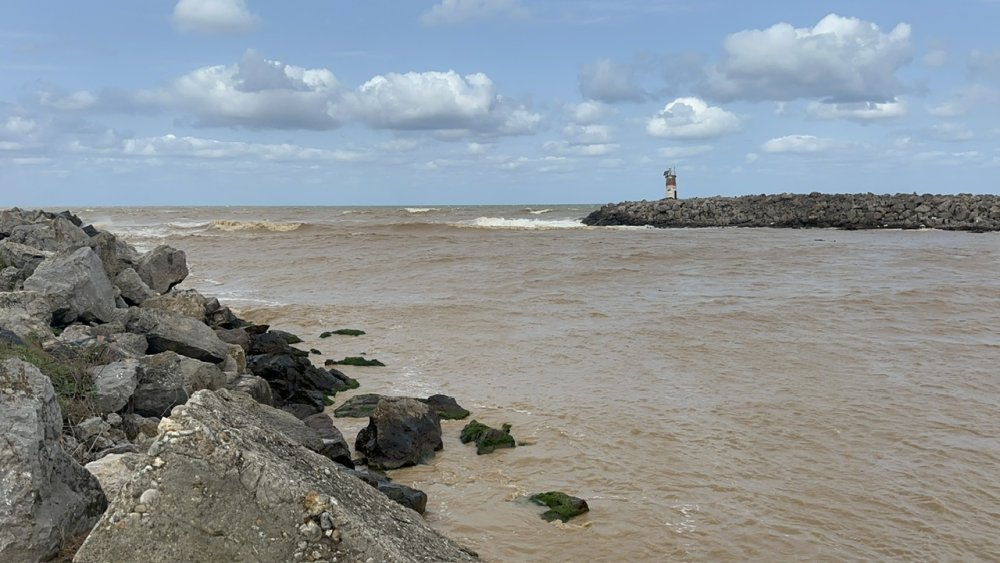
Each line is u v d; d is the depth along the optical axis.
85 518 5.22
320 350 18.66
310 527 3.95
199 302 17.09
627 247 45.72
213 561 3.86
